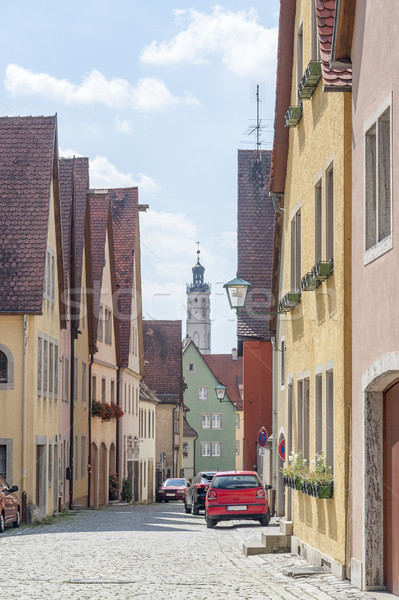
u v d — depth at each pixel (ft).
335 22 57.41
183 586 55.62
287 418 89.20
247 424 159.22
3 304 136.15
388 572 52.90
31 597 49.96
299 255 85.97
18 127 150.10
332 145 63.93
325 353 66.80
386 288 50.11
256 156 165.78
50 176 146.10
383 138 51.62
